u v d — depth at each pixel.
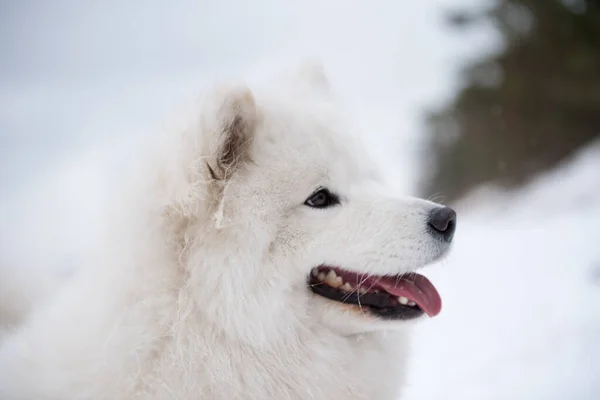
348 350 2.91
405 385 3.17
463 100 13.21
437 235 2.89
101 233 2.83
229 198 2.70
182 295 2.64
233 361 2.66
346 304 2.86
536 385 4.76
